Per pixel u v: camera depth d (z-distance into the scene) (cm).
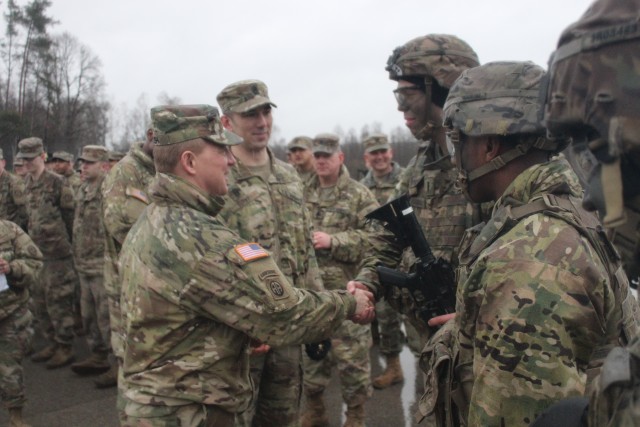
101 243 529
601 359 125
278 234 295
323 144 446
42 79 3172
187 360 188
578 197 140
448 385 153
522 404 115
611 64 79
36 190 588
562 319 115
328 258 411
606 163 80
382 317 477
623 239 81
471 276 129
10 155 2003
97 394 488
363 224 430
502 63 150
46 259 575
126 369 198
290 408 291
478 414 122
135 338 193
